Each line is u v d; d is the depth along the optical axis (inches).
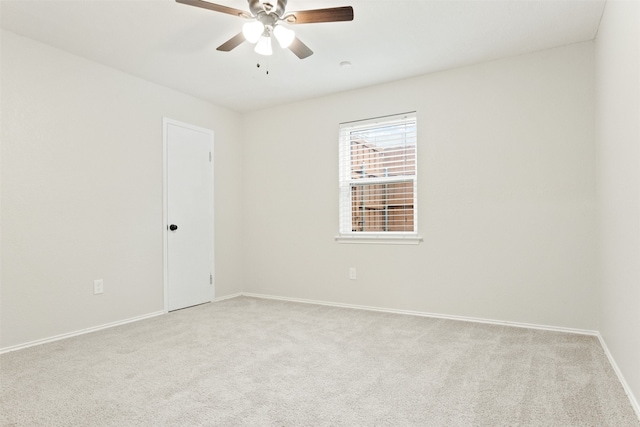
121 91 136.8
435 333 118.3
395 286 148.1
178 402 73.0
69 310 119.1
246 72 139.3
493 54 126.0
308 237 169.6
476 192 133.0
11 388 79.7
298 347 105.5
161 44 116.9
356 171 159.9
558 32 111.4
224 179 180.4
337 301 161.6
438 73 140.6
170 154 154.3
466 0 94.7
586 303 116.0
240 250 188.9
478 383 80.6
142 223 142.6
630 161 72.5
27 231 110.1
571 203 118.3
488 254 130.7
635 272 68.9
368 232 155.7
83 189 124.2
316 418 66.8
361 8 98.0
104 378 84.7
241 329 124.6
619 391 76.0
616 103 84.3
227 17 101.9
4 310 104.7
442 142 139.4
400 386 79.5
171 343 110.0
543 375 84.3
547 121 122.2
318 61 130.4
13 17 100.6
